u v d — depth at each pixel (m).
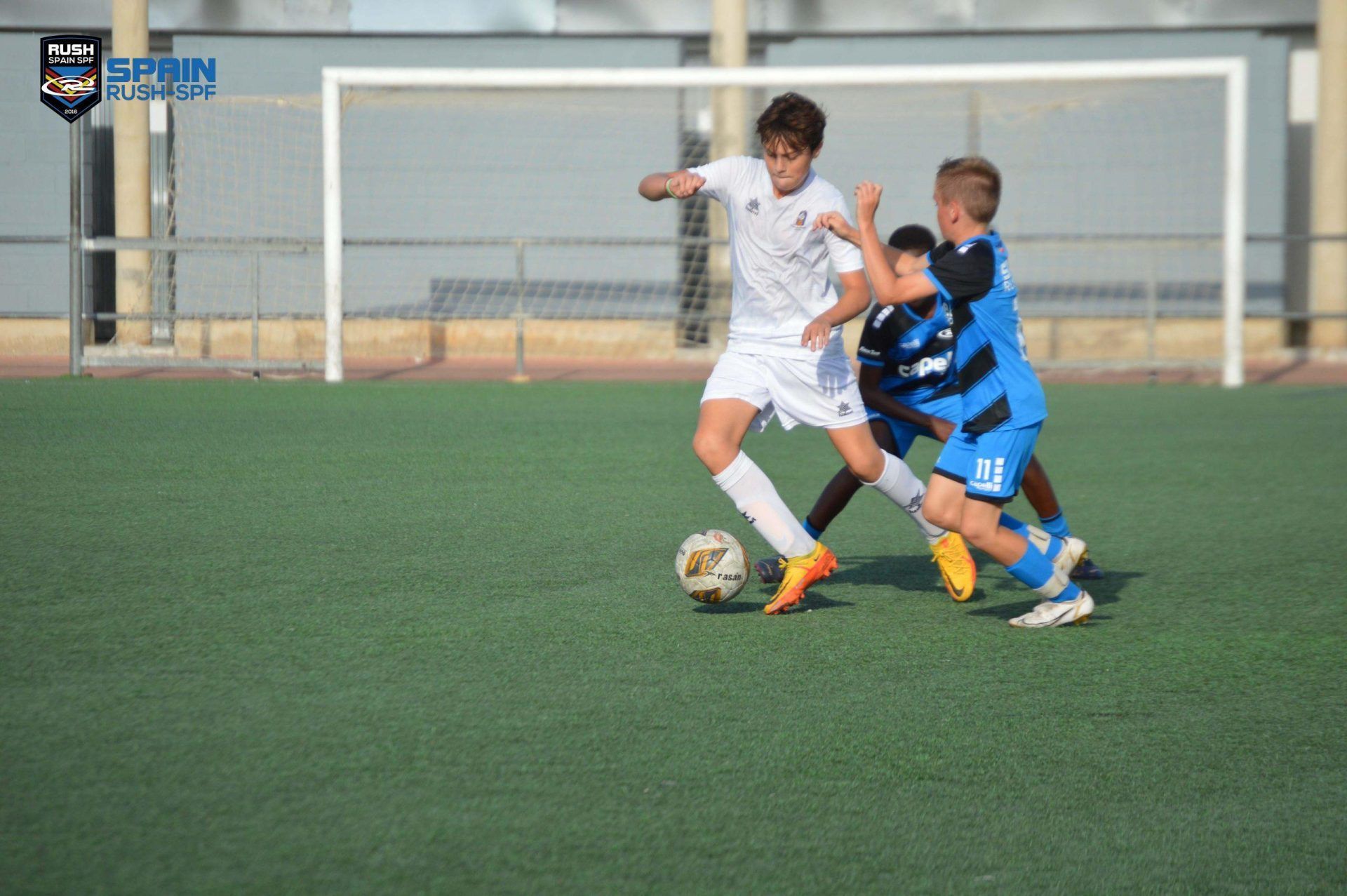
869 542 18.73
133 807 8.65
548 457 25.77
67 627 12.97
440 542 17.67
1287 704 11.35
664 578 15.88
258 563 16.09
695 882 7.80
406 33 52.88
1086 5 52.69
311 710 10.63
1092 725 10.73
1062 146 51.25
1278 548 18.39
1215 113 50.97
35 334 49.44
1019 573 13.63
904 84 40.59
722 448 14.27
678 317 47.28
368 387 39.12
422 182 51.59
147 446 25.94
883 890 7.79
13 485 21.33
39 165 51.53
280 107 49.38
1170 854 8.36
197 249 40.38
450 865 7.92
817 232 14.05
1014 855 8.29
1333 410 35.62
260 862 7.89
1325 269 50.66
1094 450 28.17
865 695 11.41
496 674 11.77
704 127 51.78
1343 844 8.54
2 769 9.25
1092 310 51.34
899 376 17.11
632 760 9.70
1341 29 49.47
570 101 50.97
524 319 45.69
